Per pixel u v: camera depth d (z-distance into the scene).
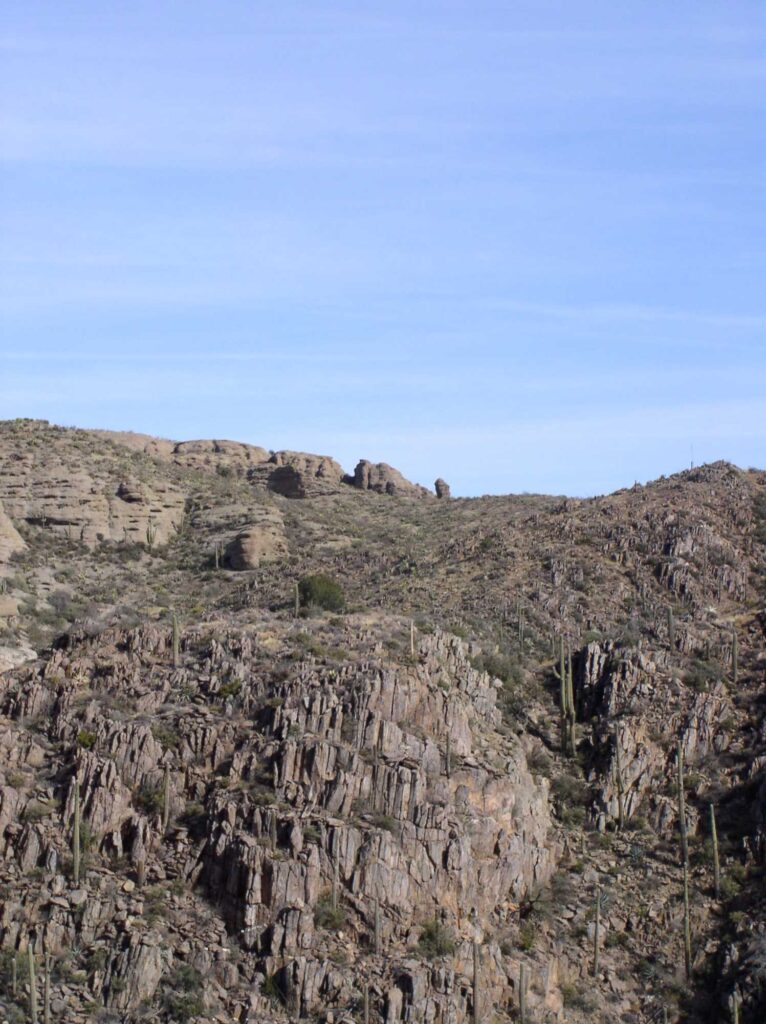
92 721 104.69
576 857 106.19
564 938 98.06
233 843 94.56
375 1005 87.00
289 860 93.25
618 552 145.62
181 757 101.94
